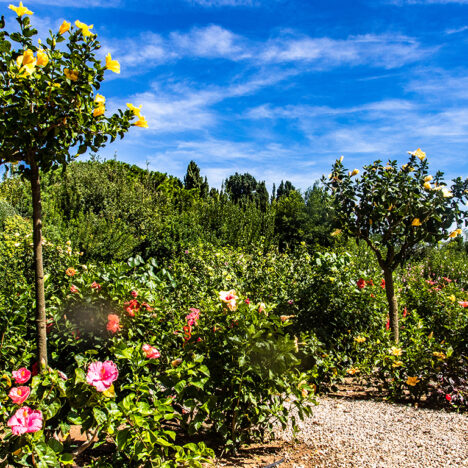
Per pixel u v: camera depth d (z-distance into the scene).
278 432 2.88
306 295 4.66
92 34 2.04
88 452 2.36
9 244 5.98
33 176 2.20
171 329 3.15
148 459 1.79
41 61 1.98
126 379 2.51
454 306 5.07
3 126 1.92
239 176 51.19
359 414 3.23
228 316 2.59
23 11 1.96
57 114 2.06
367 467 2.33
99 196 15.54
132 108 2.33
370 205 4.96
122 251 11.80
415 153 4.82
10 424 1.44
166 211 17.23
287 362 2.56
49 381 1.70
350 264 5.21
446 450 2.55
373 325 4.75
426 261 11.91
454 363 3.69
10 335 2.82
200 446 1.86
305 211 21.61
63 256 5.25
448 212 4.53
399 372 3.69
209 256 7.59
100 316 2.82
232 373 2.46
